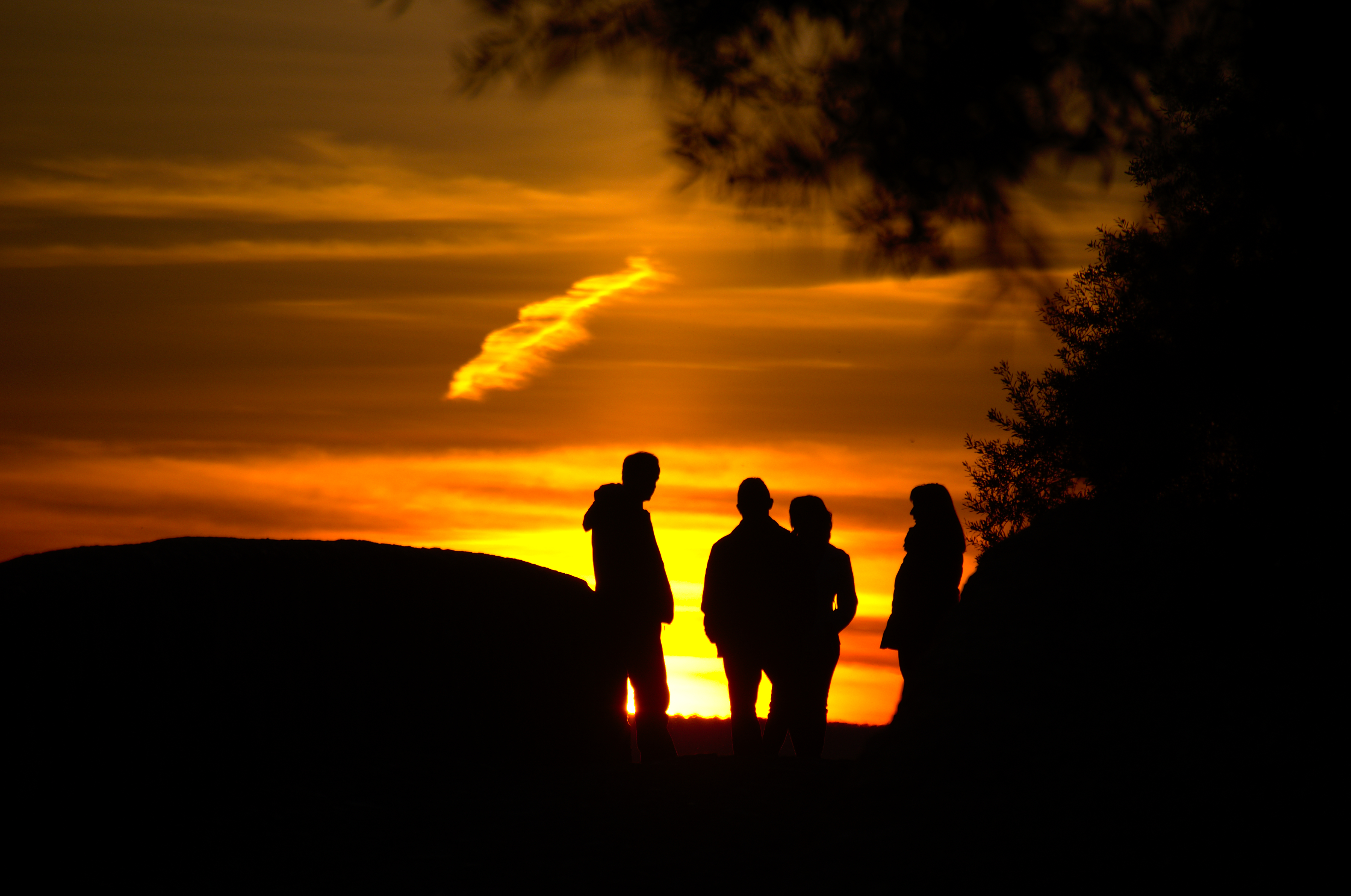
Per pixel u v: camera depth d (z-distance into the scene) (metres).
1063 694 16.34
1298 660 16.70
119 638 20.34
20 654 18.50
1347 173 14.97
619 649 30.14
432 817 21.08
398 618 25.94
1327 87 13.94
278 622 23.59
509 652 27.86
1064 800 13.97
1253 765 14.41
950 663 17.52
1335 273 16.17
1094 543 21.06
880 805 14.30
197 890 17.64
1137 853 12.98
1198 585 19.00
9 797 18.02
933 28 12.86
